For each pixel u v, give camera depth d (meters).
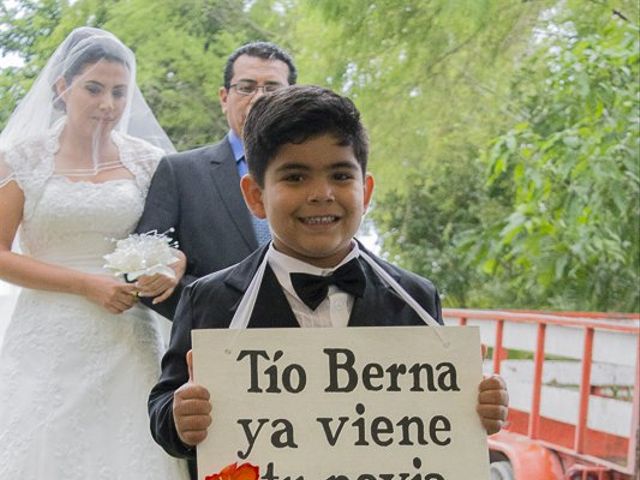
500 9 11.28
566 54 10.36
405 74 11.24
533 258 11.55
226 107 5.38
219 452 3.02
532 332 8.35
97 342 4.90
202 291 3.40
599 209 10.68
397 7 10.84
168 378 3.40
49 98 5.07
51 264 4.98
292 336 3.07
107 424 4.86
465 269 14.59
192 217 4.91
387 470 3.04
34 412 4.82
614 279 11.93
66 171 5.02
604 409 7.39
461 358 3.08
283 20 12.02
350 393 3.06
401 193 13.09
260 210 3.38
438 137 12.38
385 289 3.35
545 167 10.73
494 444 8.08
